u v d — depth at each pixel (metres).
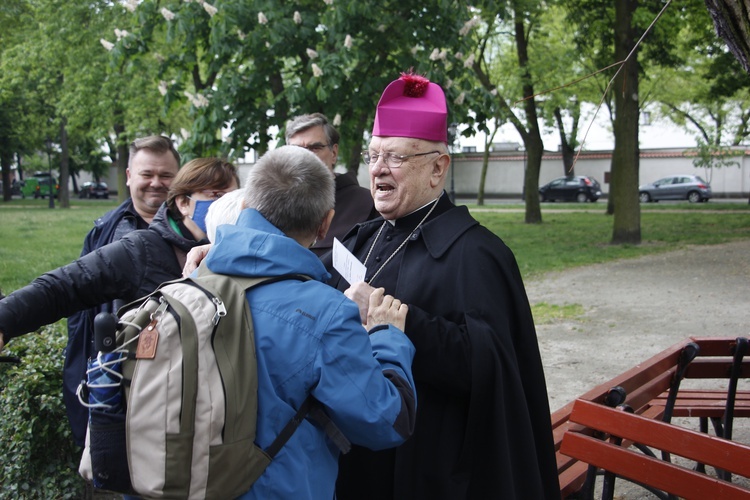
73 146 43.66
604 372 5.70
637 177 14.58
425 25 8.12
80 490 3.32
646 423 2.34
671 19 13.44
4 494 3.27
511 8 14.95
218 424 1.56
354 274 2.24
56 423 3.31
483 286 2.20
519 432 2.17
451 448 2.18
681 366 3.20
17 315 2.28
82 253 3.39
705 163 30.42
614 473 2.41
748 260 11.69
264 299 1.72
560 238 16.38
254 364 1.63
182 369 1.57
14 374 3.42
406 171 2.34
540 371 2.33
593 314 7.89
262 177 1.89
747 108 27.66
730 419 3.37
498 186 44.59
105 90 16.02
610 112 24.06
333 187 1.99
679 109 29.30
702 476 2.20
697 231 17.14
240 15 7.70
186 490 1.54
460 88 8.06
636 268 11.30
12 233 17.86
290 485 1.65
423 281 2.27
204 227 2.68
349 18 7.92
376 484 2.28
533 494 2.17
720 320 7.38
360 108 7.96
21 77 19.00
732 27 2.27
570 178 37.16
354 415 1.67
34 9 16.53
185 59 8.48
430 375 2.12
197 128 7.86
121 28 14.30
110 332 1.61
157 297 1.68
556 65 19.17
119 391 1.64
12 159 41.16
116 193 53.97
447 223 2.34
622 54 13.93
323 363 1.68
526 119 21.66
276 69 8.25
